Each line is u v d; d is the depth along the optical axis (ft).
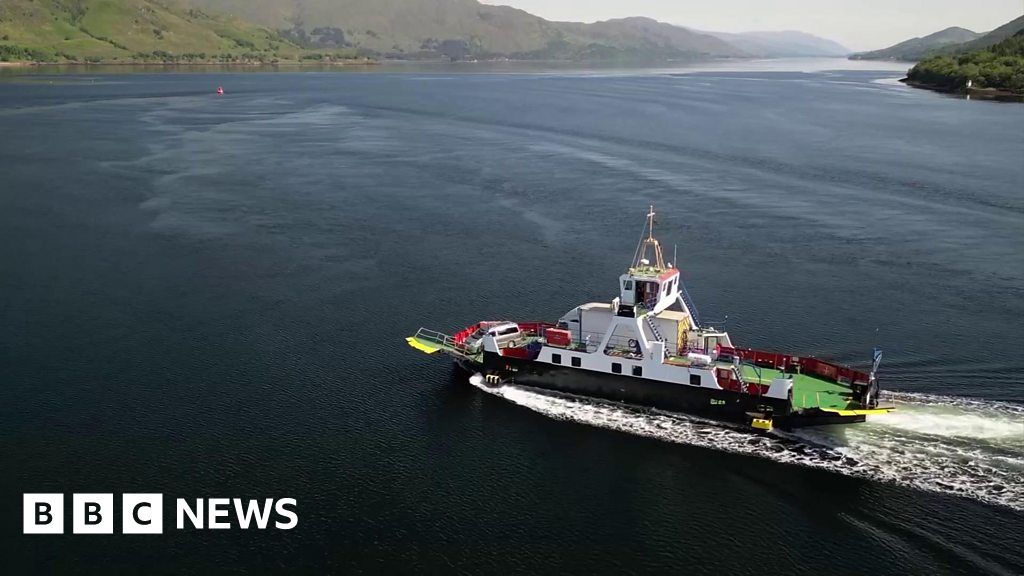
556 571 126.52
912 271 265.95
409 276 264.31
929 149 497.05
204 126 644.27
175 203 363.35
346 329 219.41
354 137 581.12
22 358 198.29
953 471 145.89
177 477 149.79
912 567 124.88
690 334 175.22
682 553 130.00
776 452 154.61
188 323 222.69
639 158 473.67
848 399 159.84
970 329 215.51
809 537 132.36
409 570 126.82
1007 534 130.21
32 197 369.91
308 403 177.78
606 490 146.00
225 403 177.27
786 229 317.83
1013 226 318.65
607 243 302.04
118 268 268.62
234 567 127.65
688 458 154.30
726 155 478.18
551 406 174.81
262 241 303.27
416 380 189.06
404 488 147.13
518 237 310.45
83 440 161.48
